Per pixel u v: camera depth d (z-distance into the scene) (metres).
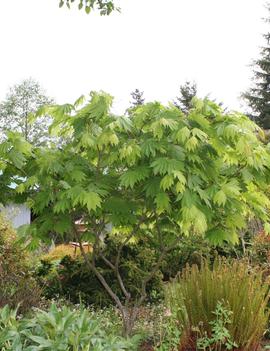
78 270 8.91
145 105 5.51
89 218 5.88
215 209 5.57
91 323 4.62
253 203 5.85
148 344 6.10
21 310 6.48
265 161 5.42
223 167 5.79
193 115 5.39
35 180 5.36
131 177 5.11
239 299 5.36
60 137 6.16
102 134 5.16
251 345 5.37
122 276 8.92
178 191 4.94
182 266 10.47
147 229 6.71
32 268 9.25
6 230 8.73
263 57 43.81
